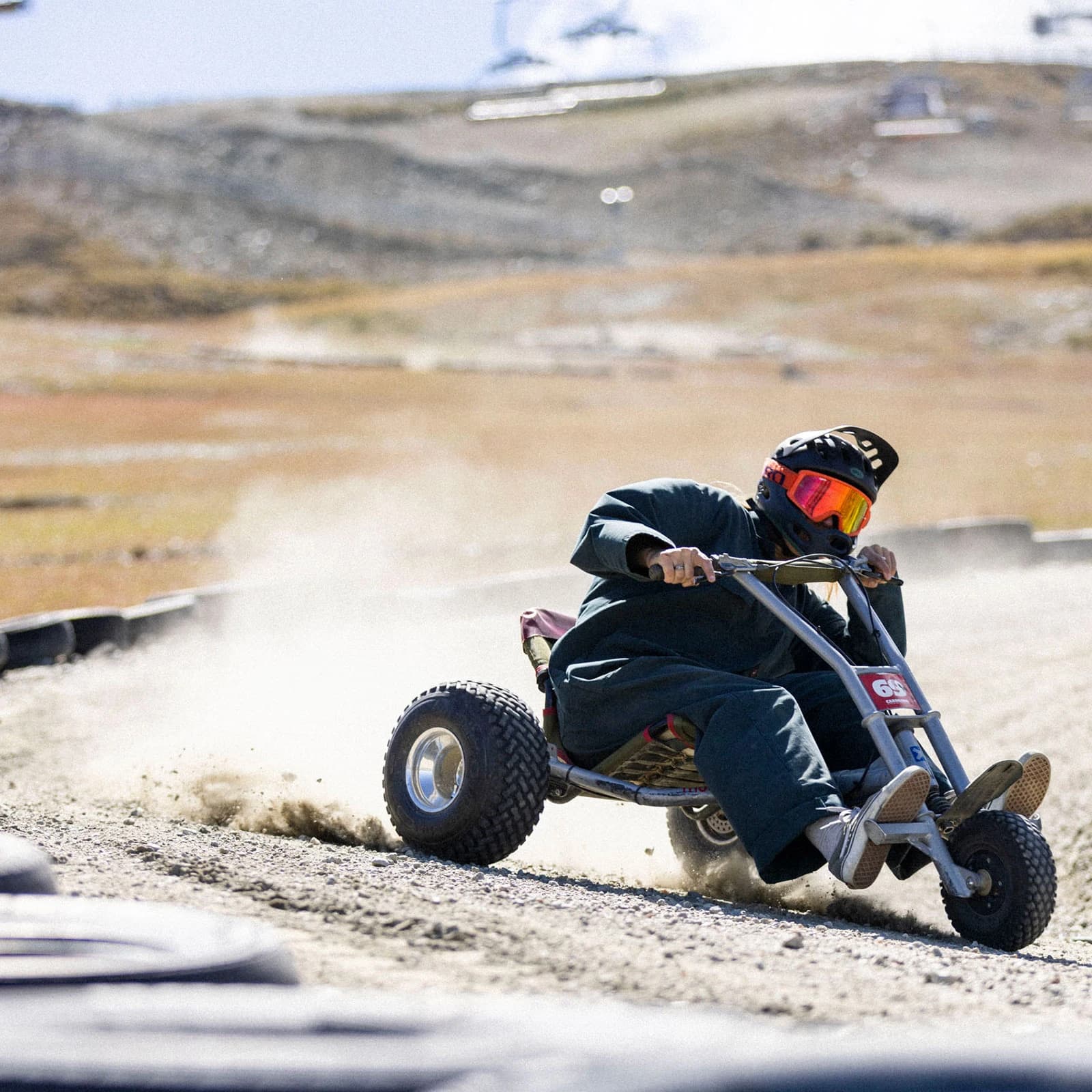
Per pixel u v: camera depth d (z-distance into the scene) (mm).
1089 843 25891
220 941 7316
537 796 17875
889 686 16891
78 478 132875
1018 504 105312
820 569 17594
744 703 16422
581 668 18016
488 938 12758
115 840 16297
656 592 17828
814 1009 11023
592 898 15688
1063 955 17078
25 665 42031
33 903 7805
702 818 19984
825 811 15562
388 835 20109
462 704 18141
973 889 15586
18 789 23484
